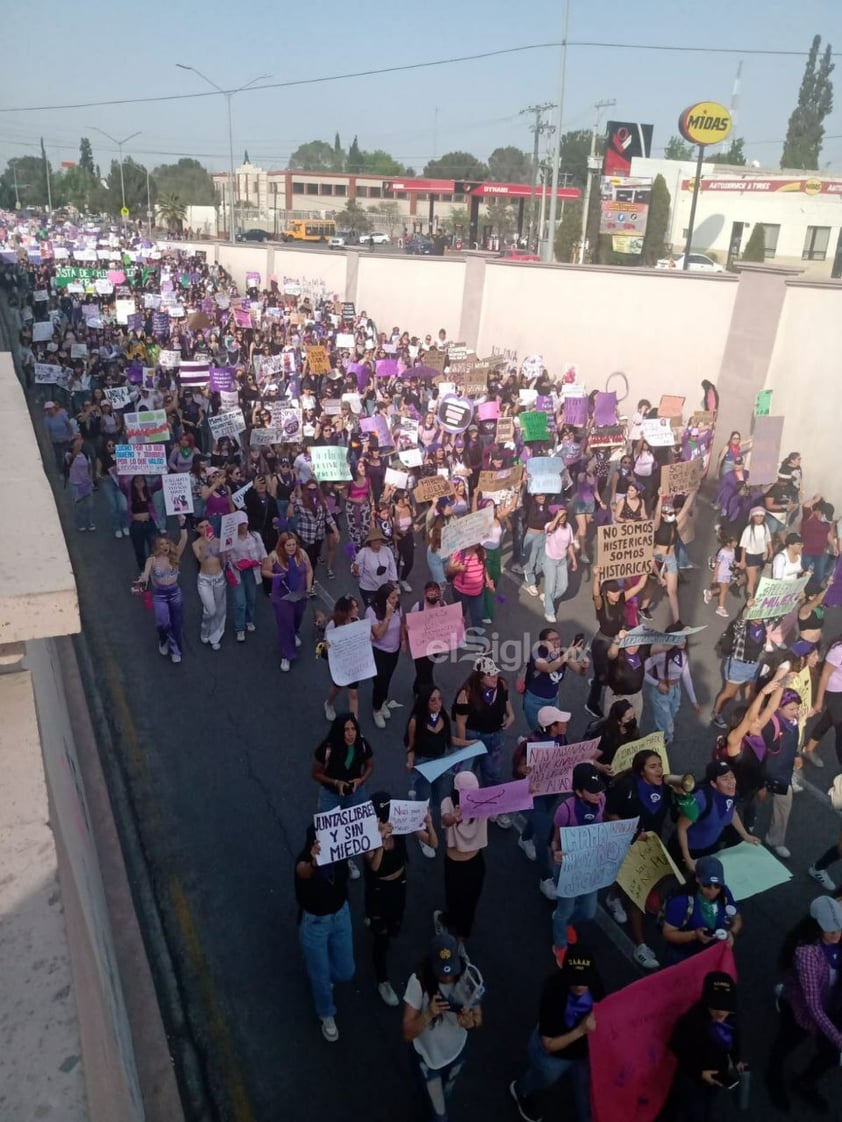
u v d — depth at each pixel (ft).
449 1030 15.83
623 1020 15.89
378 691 31.09
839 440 55.31
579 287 78.64
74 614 6.74
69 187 469.57
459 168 390.42
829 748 31.01
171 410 61.72
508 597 43.55
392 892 18.92
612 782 22.27
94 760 28.25
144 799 26.84
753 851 20.61
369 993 20.17
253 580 38.17
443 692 33.99
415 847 25.08
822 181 135.54
